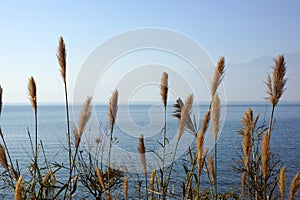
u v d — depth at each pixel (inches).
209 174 120.9
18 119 3526.1
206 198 122.2
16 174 108.0
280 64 108.7
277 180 111.5
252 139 124.6
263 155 105.0
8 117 4217.5
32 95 112.4
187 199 116.0
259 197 119.7
